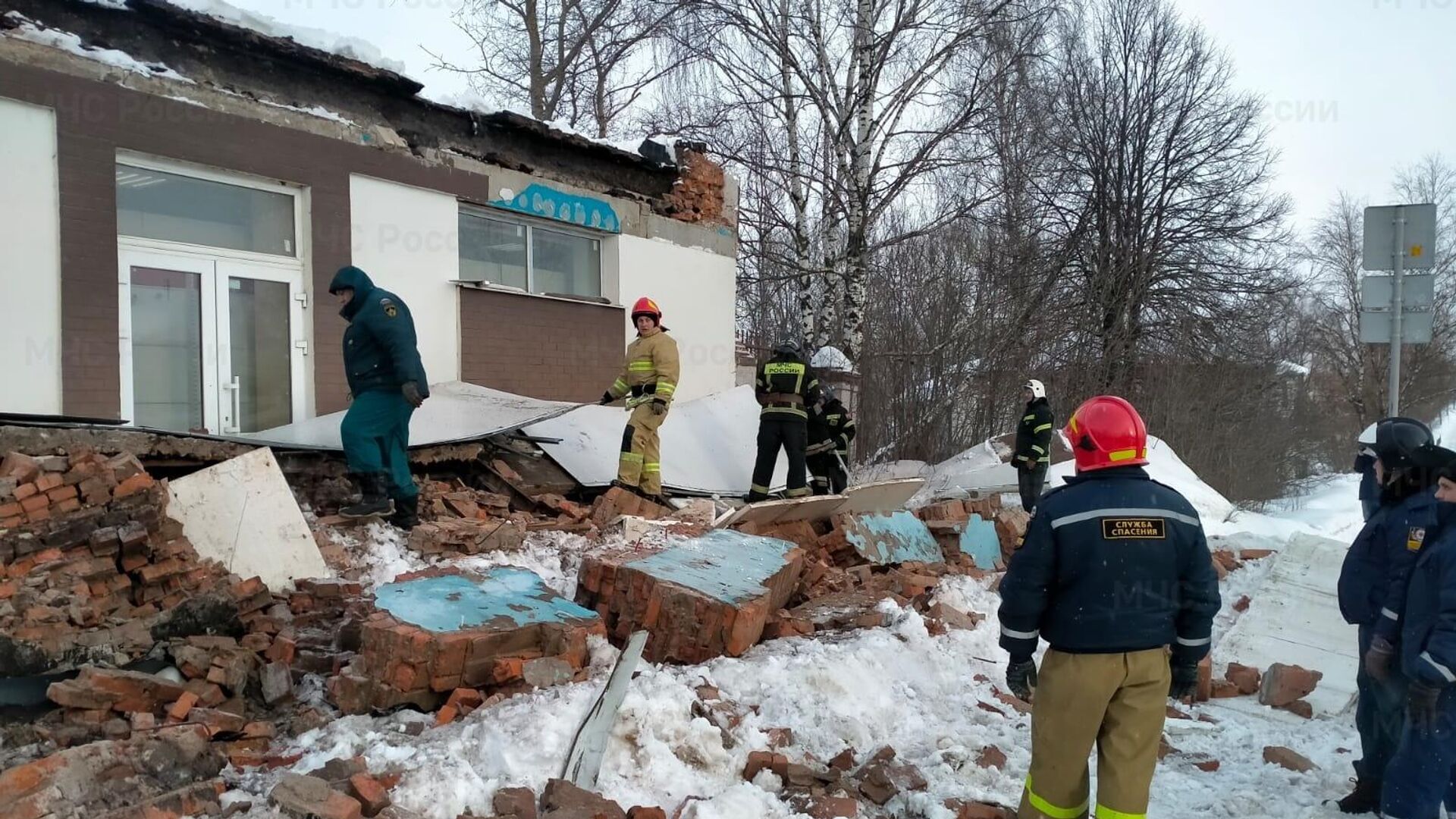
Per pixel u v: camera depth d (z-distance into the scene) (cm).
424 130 919
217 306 757
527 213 1019
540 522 712
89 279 662
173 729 358
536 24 1884
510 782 337
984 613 661
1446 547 335
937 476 1400
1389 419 395
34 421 565
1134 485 305
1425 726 340
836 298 1468
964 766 407
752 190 1595
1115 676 299
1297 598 673
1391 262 769
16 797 295
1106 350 2248
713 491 951
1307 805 397
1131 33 2320
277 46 768
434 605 452
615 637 498
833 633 564
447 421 802
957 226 1722
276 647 465
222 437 652
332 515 657
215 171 750
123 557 464
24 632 404
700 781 367
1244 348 2367
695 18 1469
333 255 827
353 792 311
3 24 629
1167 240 2347
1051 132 2198
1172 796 402
